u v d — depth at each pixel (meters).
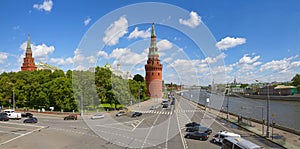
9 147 32.75
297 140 40.22
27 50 167.25
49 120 60.50
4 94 92.00
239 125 55.16
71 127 49.38
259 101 145.50
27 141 36.25
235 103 134.12
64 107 74.38
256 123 58.09
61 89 74.31
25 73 103.88
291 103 125.50
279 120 73.75
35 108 84.31
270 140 40.53
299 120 73.56
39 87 82.62
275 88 162.00
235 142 25.67
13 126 51.00
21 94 89.12
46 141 36.16
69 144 34.22
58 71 94.62
